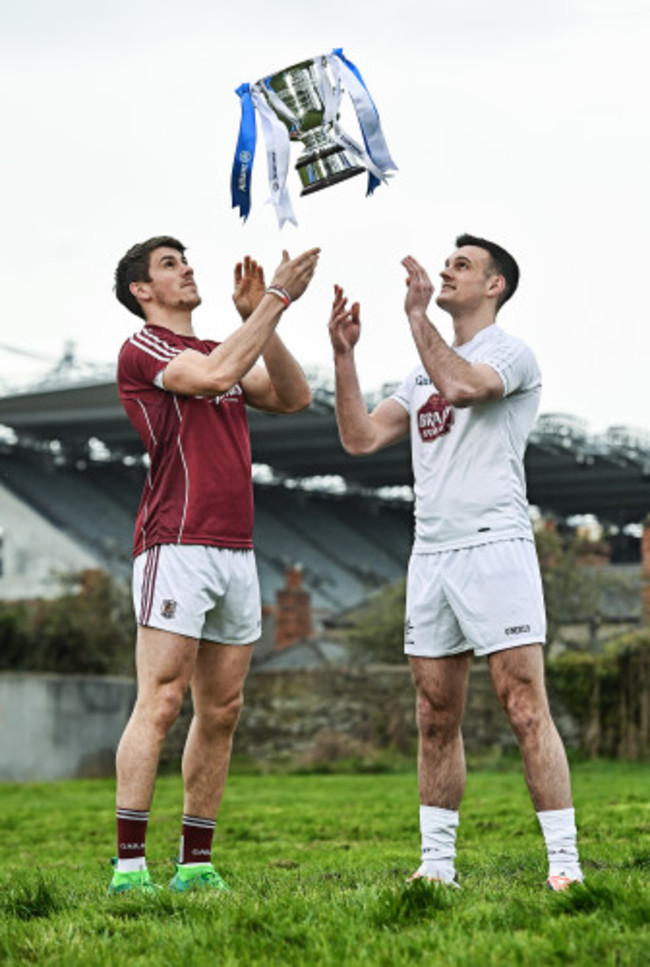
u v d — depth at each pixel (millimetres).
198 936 3381
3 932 3658
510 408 4633
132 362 4863
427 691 4672
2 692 30172
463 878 5043
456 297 4801
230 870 6223
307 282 4867
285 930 3379
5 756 29891
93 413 44844
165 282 4953
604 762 26625
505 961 2975
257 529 52750
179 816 12734
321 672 30375
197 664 4910
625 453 48562
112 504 49438
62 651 35312
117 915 4031
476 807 11500
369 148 4848
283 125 4887
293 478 56750
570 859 4355
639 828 7902
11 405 44156
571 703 27672
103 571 37781
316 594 48500
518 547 4516
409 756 28969
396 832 9703
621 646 27531
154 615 4680
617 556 59344
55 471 50344
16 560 44844
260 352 4746
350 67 4918
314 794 16938
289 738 30031
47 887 4512
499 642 4453
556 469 51250
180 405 4793
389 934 3338
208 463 4773
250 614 4891
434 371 4488
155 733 4652
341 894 4105
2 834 11500
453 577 4559
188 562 4695
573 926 3271
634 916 3350
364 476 57375
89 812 14406
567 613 34250
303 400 5152
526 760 4438
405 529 60625
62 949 3428
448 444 4637
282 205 4809
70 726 31000
